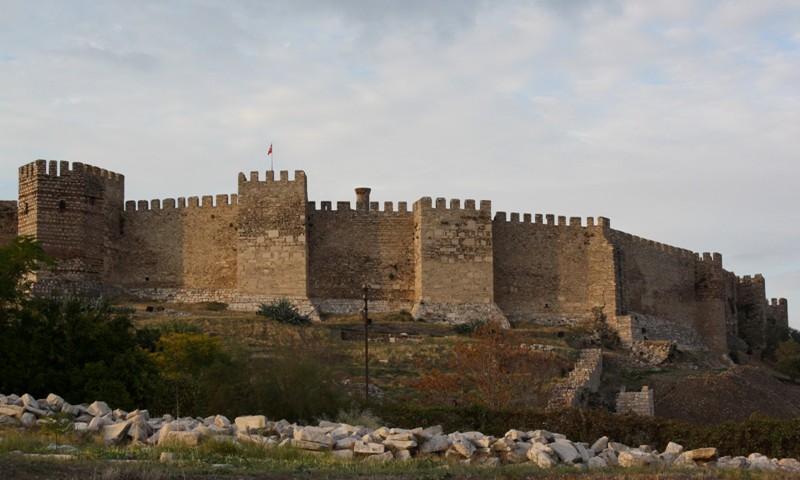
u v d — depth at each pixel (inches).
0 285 2176.4
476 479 1293.1
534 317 4178.2
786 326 5979.3
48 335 2119.8
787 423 1913.1
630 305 4424.2
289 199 3897.6
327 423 1643.7
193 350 2568.9
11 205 3949.3
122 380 2090.3
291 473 1251.2
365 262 4020.7
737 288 5531.5
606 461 1552.7
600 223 4298.7
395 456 1480.1
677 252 4815.5
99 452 1332.4
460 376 2807.6
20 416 1562.5
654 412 3085.6
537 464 1451.8
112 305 3499.0
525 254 4212.6
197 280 3976.4
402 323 3777.1
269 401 2317.9
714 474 1400.1
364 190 4160.9
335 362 3041.3
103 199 3934.5
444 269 3944.4
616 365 3713.1
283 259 3865.7
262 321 3523.6
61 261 3759.8
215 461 1320.1
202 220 4008.4
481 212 4010.8
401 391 2787.9
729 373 3408.0
